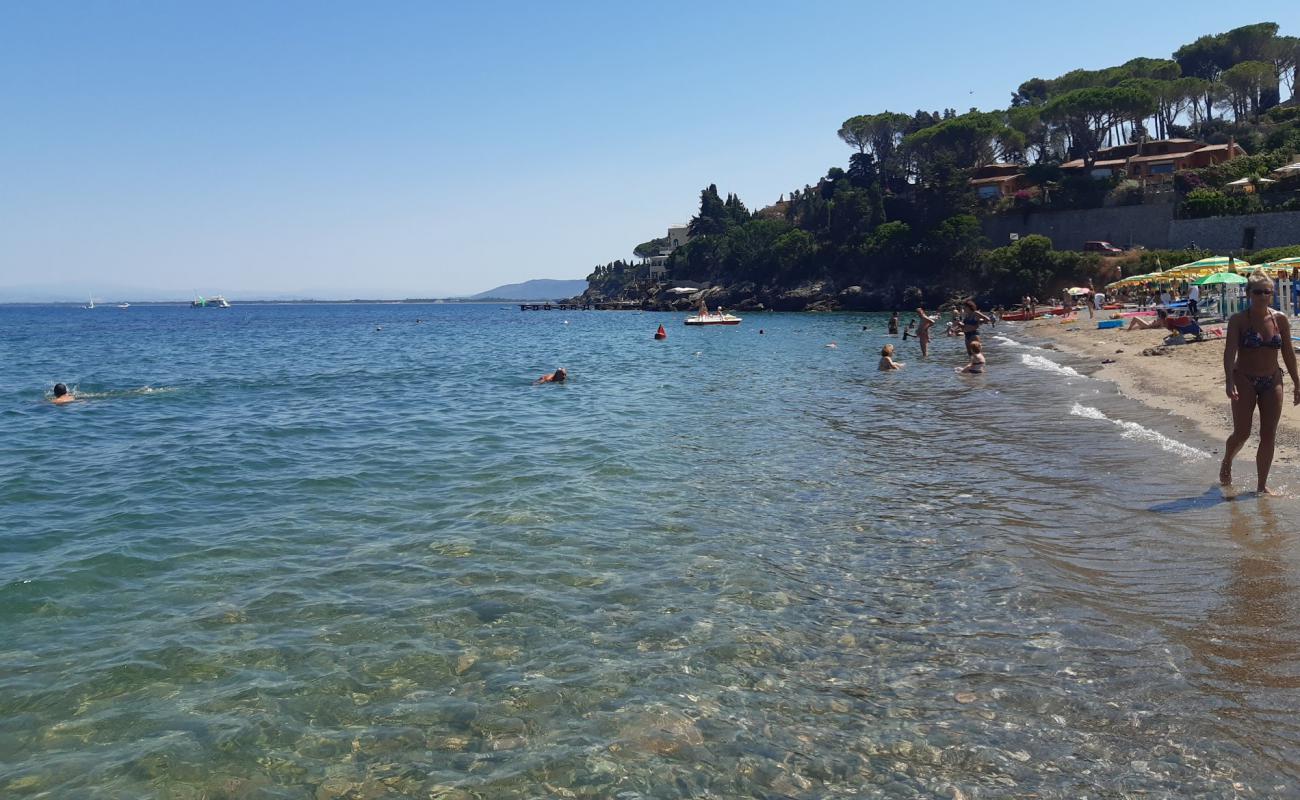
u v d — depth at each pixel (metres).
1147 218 83.12
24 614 7.12
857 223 113.38
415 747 4.96
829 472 12.45
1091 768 4.43
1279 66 105.69
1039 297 83.62
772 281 124.25
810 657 6.02
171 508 10.97
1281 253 54.44
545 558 8.48
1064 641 5.96
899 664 5.82
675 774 4.62
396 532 9.58
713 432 16.58
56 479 13.00
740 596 7.29
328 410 21.55
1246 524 8.27
